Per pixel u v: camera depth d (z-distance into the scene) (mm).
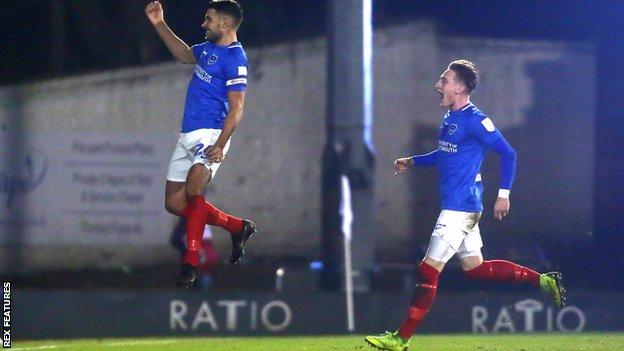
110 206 56188
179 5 64438
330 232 42469
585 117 61781
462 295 39438
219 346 34156
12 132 56219
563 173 61688
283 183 60062
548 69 61531
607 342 35250
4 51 62031
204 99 25984
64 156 56062
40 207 55844
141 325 38312
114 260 56094
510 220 60938
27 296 37438
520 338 36750
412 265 46969
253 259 59406
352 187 42250
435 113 60656
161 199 56625
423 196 60469
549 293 29375
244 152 59906
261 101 60188
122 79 58219
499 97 61219
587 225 61719
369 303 39500
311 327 39156
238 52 25922
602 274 57094
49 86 57219
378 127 60281
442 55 60750
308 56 60562
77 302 37875
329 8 42406
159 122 58250
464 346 33719
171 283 55375
